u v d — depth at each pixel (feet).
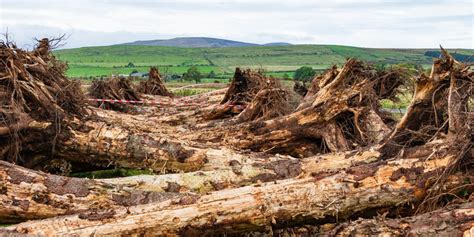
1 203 24.39
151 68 82.74
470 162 22.53
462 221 19.26
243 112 44.75
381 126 38.47
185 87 102.32
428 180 22.26
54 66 37.86
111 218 21.31
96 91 62.64
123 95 64.69
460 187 22.29
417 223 19.95
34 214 24.41
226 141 39.65
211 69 286.46
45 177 25.13
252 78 52.49
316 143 40.68
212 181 27.09
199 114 51.21
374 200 22.18
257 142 39.78
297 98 51.03
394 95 44.47
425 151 23.16
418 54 287.48
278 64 349.00
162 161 32.99
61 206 24.35
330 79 44.47
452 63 26.99
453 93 26.40
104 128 33.96
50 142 33.22
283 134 39.81
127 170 36.14
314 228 22.34
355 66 41.50
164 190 26.40
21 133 32.55
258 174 27.61
